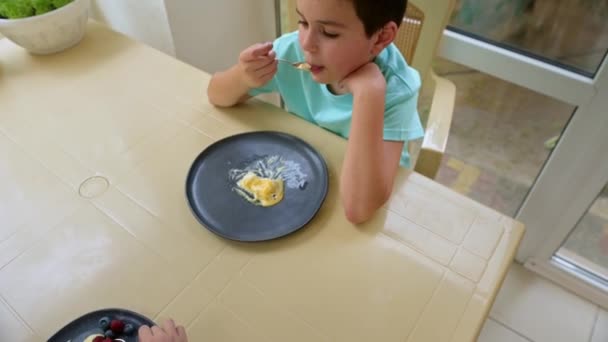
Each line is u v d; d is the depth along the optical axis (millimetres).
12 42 1048
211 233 654
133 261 623
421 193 695
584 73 958
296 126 822
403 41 1031
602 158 1020
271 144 780
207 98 889
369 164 657
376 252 623
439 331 545
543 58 1011
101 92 910
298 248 632
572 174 1098
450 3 931
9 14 905
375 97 661
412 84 797
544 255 1372
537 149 1475
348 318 558
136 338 541
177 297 584
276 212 675
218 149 771
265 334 548
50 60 999
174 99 890
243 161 756
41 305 581
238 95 842
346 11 588
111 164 760
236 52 1399
